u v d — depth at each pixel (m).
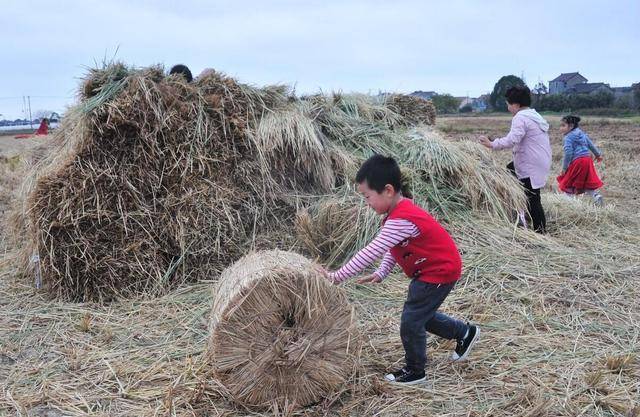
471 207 6.57
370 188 3.51
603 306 4.80
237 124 5.79
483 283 5.19
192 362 3.86
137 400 3.53
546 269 5.50
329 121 7.01
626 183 11.40
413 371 3.67
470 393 3.58
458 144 7.38
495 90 59.62
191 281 5.36
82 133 5.32
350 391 3.58
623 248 6.34
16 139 32.12
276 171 6.11
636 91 52.09
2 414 3.37
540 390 3.54
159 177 5.39
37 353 4.12
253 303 3.26
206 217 5.45
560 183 9.07
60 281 5.08
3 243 6.82
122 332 4.43
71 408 3.44
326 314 3.36
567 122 8.93
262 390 3.34
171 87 5.64
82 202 5.09
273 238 5.78
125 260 5.15
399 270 5.51
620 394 3.52
